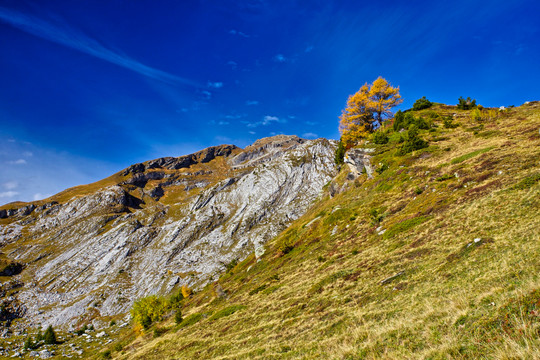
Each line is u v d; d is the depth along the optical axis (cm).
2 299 11256
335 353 1198
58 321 10338
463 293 1152
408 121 6384
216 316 3194
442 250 1909
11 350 7888
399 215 3238
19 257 14962
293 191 16412
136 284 12731
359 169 6094
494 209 2066
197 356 2214
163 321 5328
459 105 7462
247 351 1811
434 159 4431
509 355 611
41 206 19712
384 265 2183
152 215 19162
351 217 4138
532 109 5409
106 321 10200
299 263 3862
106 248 15212
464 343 774
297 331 1784
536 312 691
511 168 2692
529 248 1295
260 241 12606
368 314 1495
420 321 1079
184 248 14812
